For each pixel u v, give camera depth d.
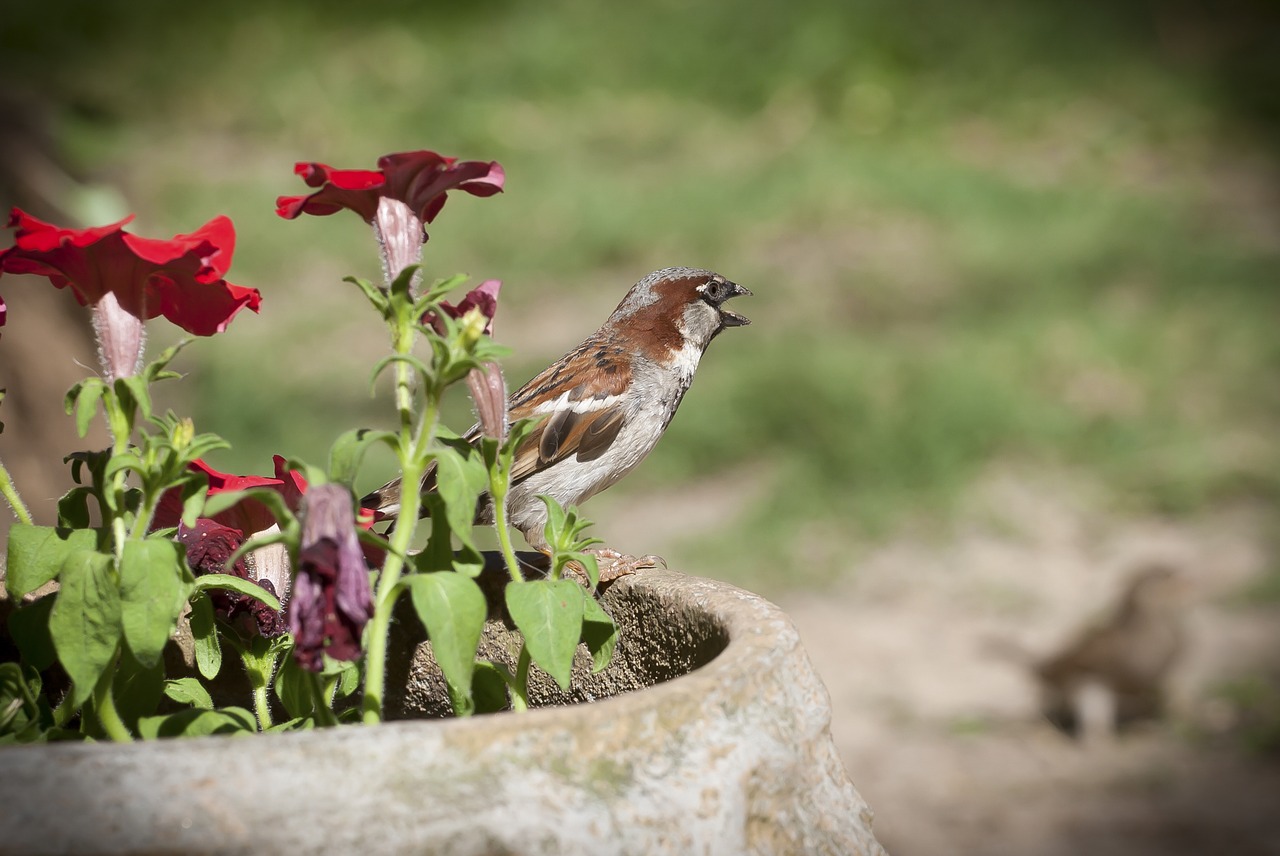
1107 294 18.36
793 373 15.88
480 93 27.00
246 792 2.04
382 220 2.86
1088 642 10.16
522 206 21.94
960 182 22.05
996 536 13.12
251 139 25.02
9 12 28.11
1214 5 28.75
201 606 3.02
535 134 25.53
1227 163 23.72
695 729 2.38
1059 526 13.29
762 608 2.95
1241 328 17.03
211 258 2.79
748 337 17.42
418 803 2.10
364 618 2.27
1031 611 11.77
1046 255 19.52
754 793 2.41
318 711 2.78
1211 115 25.25
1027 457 14.55
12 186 11.01
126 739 2.67
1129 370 16.14
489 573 3.60
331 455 2.59
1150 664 9.98
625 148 24.92
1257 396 15.61
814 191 21.70
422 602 2.51
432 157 2.79
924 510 13.60
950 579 12.39
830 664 11.02
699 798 2.32
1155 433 14.81
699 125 25.97
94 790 2.00
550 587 2.84
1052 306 17.86
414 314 2.74
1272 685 10.62
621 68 27.78
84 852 1.95
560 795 2.19
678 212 21.25
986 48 27.11
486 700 3.20
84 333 9.37
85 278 2.71
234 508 3.08
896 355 16.45
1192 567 12.54
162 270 2.72
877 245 20.05
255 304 2.88
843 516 13.50
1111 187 22.62
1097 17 28.11
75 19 28.59
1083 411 15.32
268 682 3.20
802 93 26.62
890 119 25.80
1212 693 10.58
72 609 2.52
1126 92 26.17
